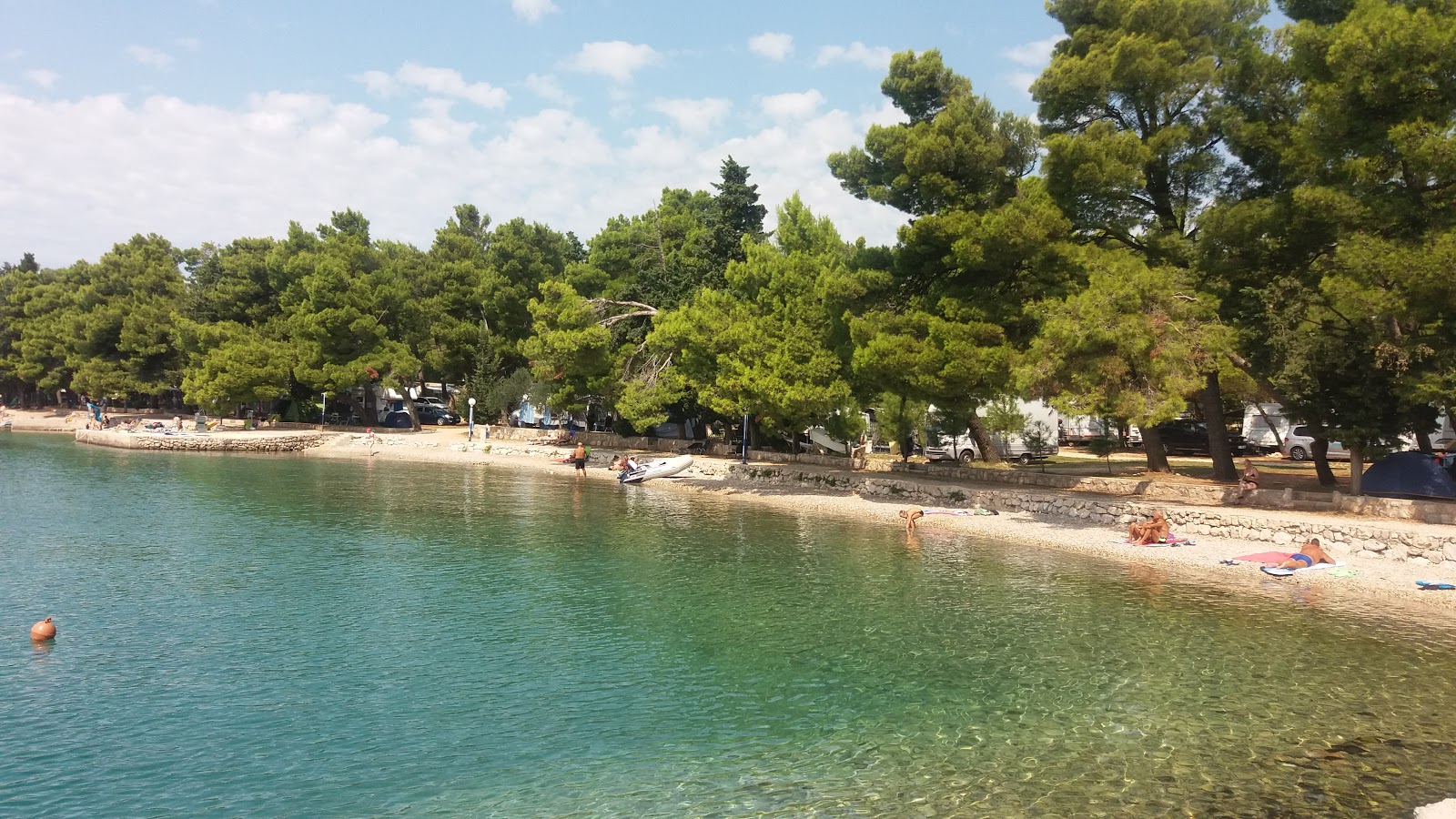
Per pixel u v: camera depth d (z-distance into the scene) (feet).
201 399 220.64
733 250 172.55
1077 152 87.86
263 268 257.96
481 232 280.31
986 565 76.38
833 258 133.39
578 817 30.89
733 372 124.67
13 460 172.45
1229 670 47.01
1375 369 77.51
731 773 34.73
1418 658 48.73
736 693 44.09
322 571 72.49
